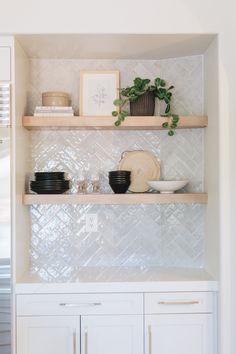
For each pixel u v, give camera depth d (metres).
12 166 2.20
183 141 2.60
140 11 2.18
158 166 2.61
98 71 2.58
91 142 2.64
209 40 2.29
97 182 2.58
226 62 2.18
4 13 2.16
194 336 2.23
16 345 2.19
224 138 2.18
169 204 2.63
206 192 2.48
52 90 2.63
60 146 2.63
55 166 2.63
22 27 2.16
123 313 2.21
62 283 2.21
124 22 2.17
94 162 2.64
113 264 2.63
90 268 2.58
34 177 2.58
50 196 2.34
